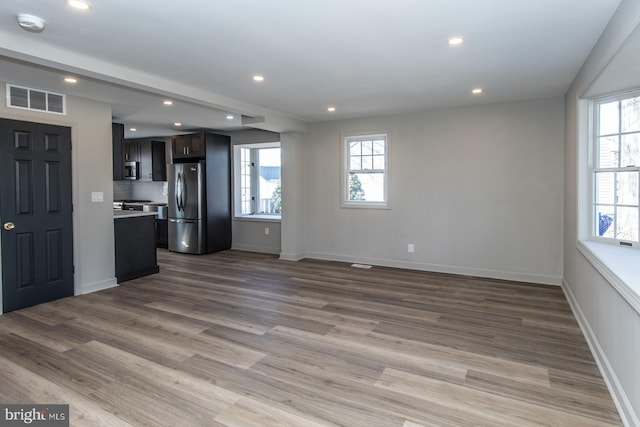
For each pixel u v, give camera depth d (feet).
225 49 9.98
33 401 7.48
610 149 11.10
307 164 21.39
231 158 24.68
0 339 10.39
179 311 12.72
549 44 9.66
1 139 12.30
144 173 26.43
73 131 14.30
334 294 14.66
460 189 17.44
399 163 18.76
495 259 16.90
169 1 7.41
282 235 21.53
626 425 6.63
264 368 8.80
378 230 19.58
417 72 12.00
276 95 14.90
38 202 13.32
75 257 14.52
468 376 8.43
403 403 7.41
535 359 9.21
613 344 7.79
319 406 7.32
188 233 22.95
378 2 7.49
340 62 11.05
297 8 7.73
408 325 11.43
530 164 15.98
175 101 15.24
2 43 8.79
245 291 15.11
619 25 7.47
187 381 8.21
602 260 8.63
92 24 8.43
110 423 6.78
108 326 11.35
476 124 16.92
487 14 8.02
